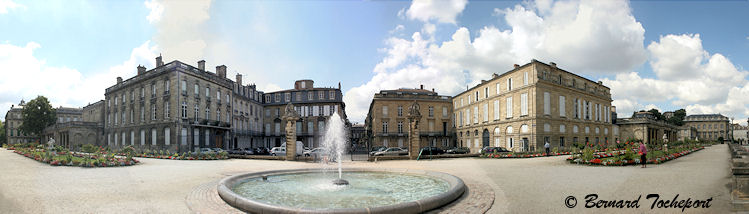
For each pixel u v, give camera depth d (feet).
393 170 50.93
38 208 26.84
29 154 89.81
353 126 383.04
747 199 27.58
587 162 64.34
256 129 188.85
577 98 154.81
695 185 35.06
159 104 128.67
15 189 35.50
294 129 83.87
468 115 182.29
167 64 127.85
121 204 28.37
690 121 325.01
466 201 28.40
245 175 42.34
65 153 93.30
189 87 129.39
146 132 133.69
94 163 62.49
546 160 78.64
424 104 190.90
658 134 216.33
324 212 21.27
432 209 25.21
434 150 109.40
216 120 143.23
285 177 45.55
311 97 193.57
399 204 23.16
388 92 192.54
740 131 340.18
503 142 150.00
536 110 130.41
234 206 26.27
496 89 158.40
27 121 192.85
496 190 33.71
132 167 62.34
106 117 162.30
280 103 194.70
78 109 256.32
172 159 88.48
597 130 167.63
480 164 67.97
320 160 83.15
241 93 175.42
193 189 35.29
